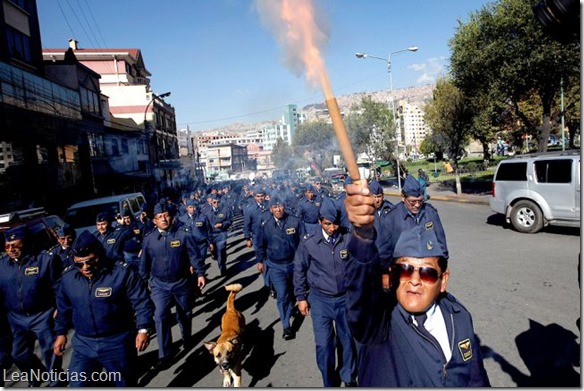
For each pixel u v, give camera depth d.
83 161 20.77
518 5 14.03
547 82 15.02
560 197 9.77
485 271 7.17
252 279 8.55
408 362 1.66
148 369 4.77
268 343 5.18
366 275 1.40
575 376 3.58
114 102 39.34
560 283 6.21
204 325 6.09
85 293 3.49
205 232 9.16
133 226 8.47
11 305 4.46
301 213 8.52
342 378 3.96
